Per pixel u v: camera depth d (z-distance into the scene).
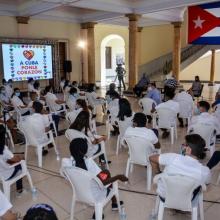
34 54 12.05
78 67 14.22
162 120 5.59
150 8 10.66
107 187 2.87
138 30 15.72
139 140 3.67
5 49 11.20
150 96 7.73
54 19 12.78
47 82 12.90
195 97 10.41
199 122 4.38
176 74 13.76
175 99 6.67
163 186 2.66
